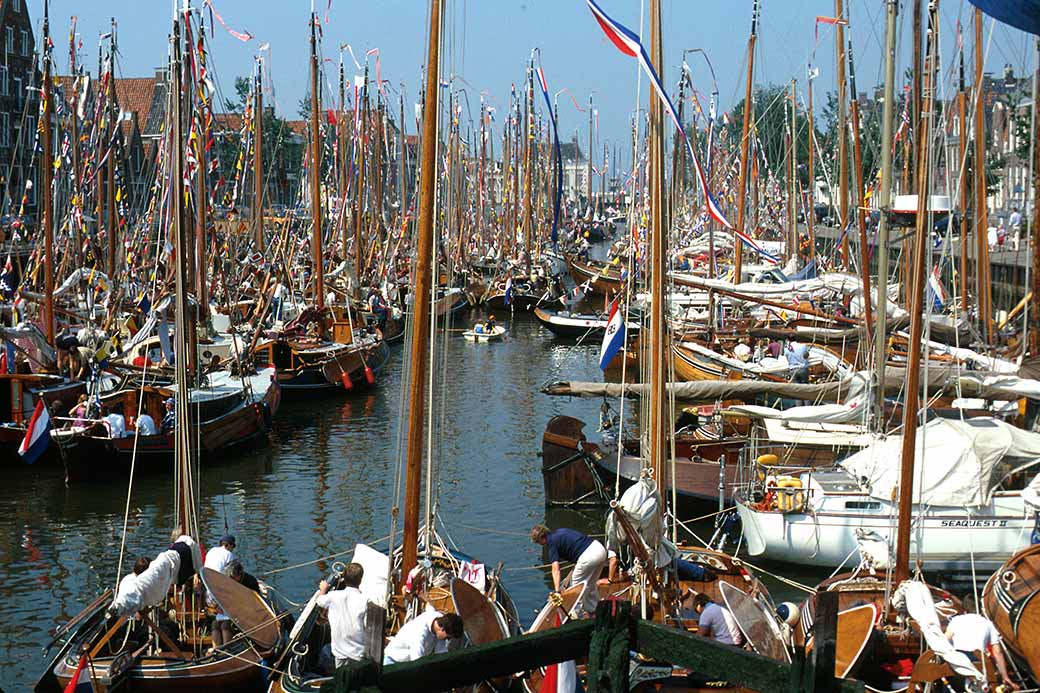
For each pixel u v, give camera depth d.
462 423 40.41
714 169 78.94
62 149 47.78
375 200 72.25
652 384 17.38
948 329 27.94
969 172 35.03
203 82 38.28
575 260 91.12
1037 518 21.89
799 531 23.09
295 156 89.94
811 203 55.50
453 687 5.75
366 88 65.06
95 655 16.14
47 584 23.58
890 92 21.77
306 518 28.50
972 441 20.89
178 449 19.30
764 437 29.22
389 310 63.22
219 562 19.23
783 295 40.25
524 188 87.62
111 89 46.75
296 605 21.56
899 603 17.11
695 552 20.84
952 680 15.49
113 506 29.38
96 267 47.28
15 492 30.56
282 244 60.38
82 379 35.06
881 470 21.39
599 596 18.11
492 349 60.66
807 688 5.46
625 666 5.79
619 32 14.68
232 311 48.50
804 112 79.94
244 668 16.31
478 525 27.97
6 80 73.81
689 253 67.88
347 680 5.40
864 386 23.12
